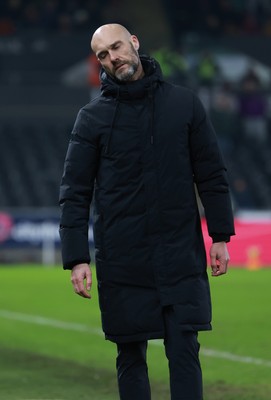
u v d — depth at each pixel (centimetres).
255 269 6825
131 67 1384
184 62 10100
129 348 1429
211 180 1416
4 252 7525
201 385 1393
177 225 1395
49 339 3384
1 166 9944
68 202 1416
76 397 2111
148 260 1392
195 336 1402
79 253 1408
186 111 1402
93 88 9988
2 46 9969
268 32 10625
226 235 1420
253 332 3422
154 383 2380
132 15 10388
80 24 10225
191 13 10481
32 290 5272
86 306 4462
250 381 2420
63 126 10181
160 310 1395
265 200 9750
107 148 1397
